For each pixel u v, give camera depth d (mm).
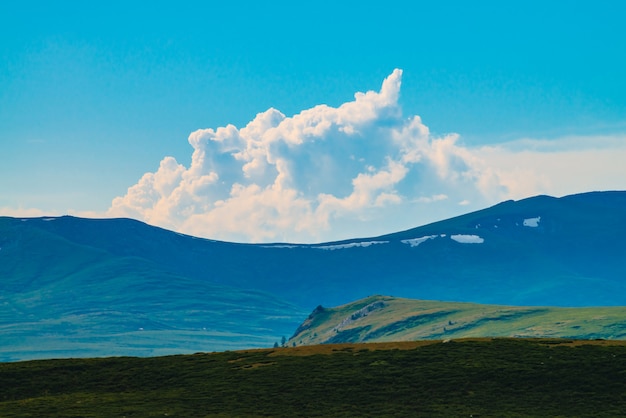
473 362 125250
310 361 132125
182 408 110812
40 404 114188
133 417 106125
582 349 129500
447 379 118500
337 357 134000
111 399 116875
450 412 106250
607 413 103375
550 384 114562
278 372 126688
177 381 125750
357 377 121562
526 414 104438
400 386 117000
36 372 133750
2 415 107250
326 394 115250
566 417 102562
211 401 114062
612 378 114812
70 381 128750
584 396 109812
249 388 119375
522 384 115250
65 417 106000
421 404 109812
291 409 109562
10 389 125375
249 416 106688
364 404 110875
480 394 112500
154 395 118500
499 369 121250
